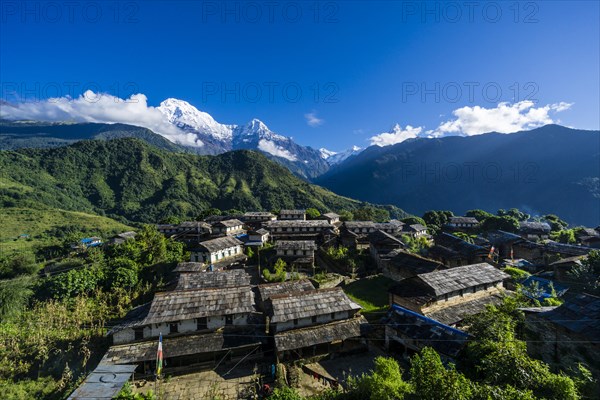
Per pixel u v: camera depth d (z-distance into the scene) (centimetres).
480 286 3653
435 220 12044
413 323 2931
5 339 3469
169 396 2611
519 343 2077
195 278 4425
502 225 8800
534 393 1570
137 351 2880
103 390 2130
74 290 4884
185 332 3131
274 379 2783
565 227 11138
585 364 1902
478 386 1516
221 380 2812
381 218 12400
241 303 3309
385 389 1858
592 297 2148
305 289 3997
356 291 4703
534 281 4025
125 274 5162
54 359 3158
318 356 3016
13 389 2698
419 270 4512
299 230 8269
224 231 8862
